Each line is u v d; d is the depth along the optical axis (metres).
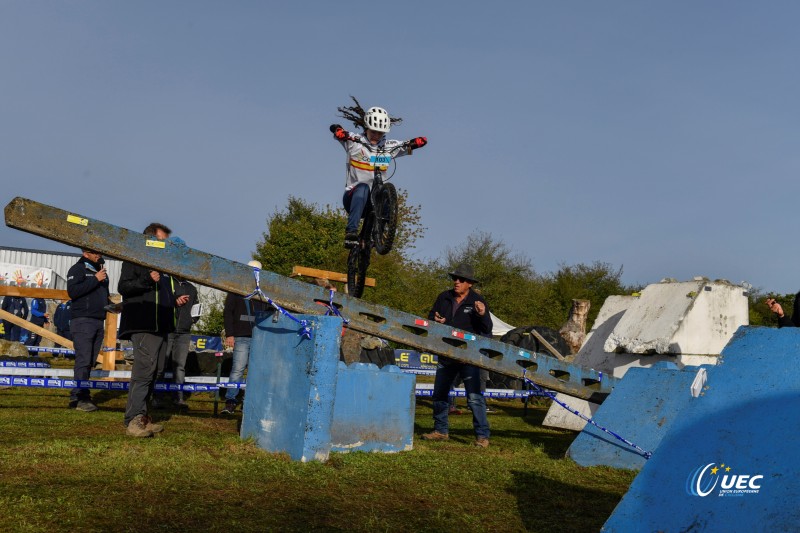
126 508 3.95
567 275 49.56
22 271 29.48
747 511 2.37
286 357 6.04
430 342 7.28
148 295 6.66
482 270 42.38
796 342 2.70
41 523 3.56
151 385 6.76
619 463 6.44
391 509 4.38
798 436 2.44
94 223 5.86
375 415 6.54
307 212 41.00
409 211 36.22
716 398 2.73
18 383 8.41
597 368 10.37
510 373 7.68
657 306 9.66
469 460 6.40
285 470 5.21
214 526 3.73
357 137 8.82
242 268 6.36
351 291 9.56
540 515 4.50
